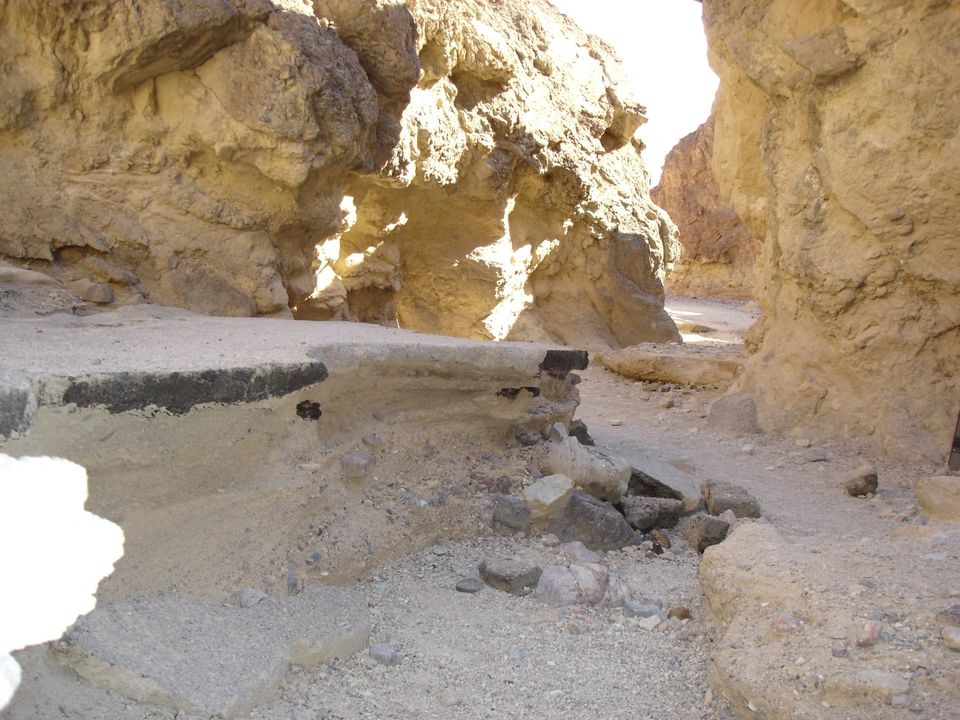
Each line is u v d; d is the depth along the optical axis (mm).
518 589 4180
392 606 3953
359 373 4680
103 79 5699
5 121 5613
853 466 6949
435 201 10062
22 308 5336
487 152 10195
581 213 12055
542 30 11297
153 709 2766
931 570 3572
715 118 9547
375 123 6961
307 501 3979
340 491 4359
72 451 3102
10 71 5562
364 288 9977
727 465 6906
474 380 5344
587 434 6285
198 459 3578
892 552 3818
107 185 6020
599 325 12891
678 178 24469
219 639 3137
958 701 2693
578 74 11938
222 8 5664
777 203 8125
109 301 5992
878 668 2855
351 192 8398
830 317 7551
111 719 2680
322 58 6266
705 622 3775
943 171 6578
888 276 7152
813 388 7785
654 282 13359
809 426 7723
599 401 9242
